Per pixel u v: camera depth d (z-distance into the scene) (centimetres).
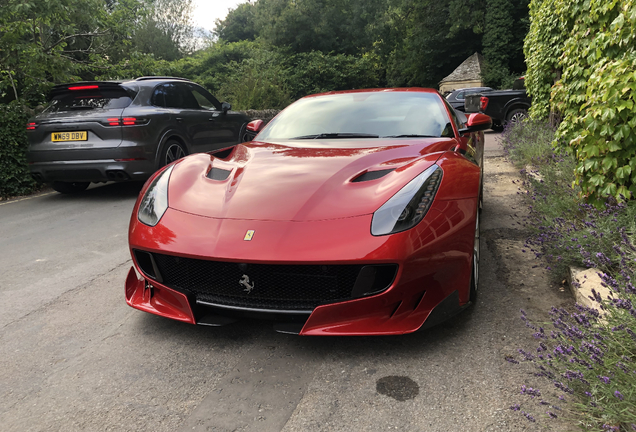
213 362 186
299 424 146
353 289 181
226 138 707
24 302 257
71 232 410
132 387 171
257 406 157
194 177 238
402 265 176
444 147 253
